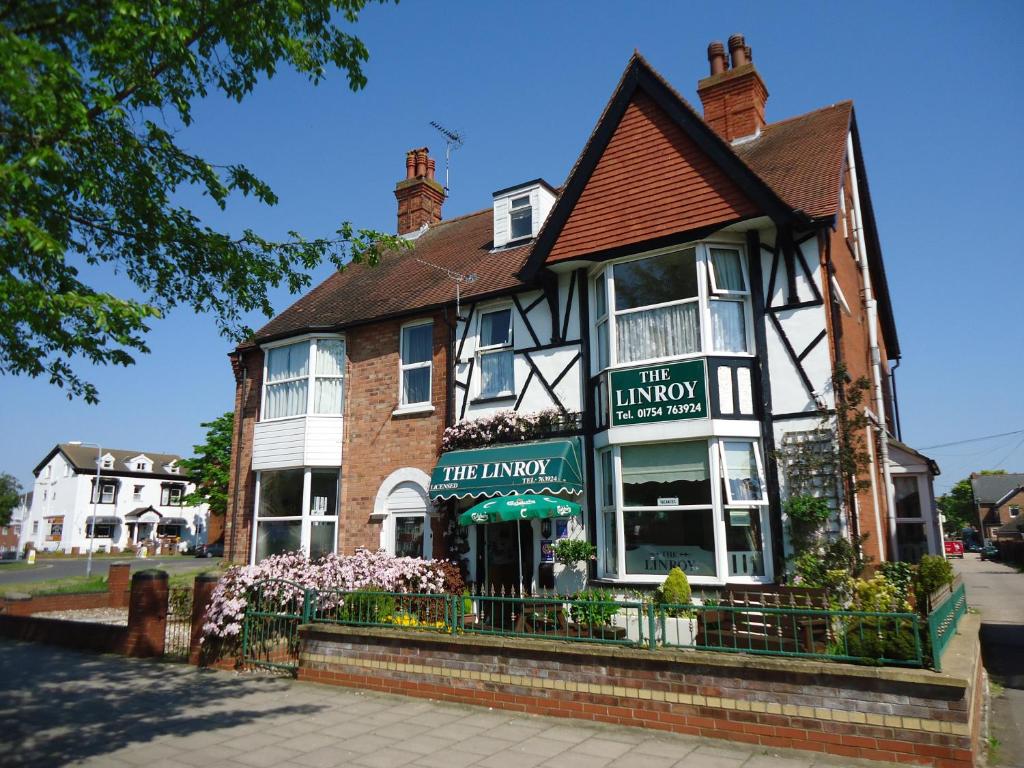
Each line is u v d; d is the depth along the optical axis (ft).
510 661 25.67
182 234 26.32
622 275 40.27
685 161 38.50
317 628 30.73
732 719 21.58
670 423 36.32
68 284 23.85
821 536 33.01
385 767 19.98
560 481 38.34
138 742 22.50
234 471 57.52
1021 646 41.34
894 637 20.35
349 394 52.75
